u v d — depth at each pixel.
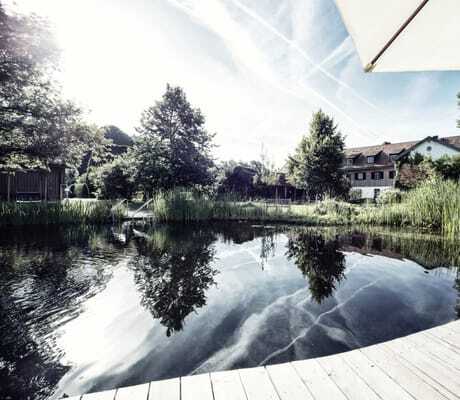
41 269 4.18
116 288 3.41
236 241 6.96
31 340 2.22
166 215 11.10
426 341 2.01
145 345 2.17
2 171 11.34
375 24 1.81
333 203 12.77
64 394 1.64
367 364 1.74
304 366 1.73
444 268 4.48
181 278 3.86
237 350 2.09
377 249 5.97
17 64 9.48
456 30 1.83
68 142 11.16
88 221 10.19
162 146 16.09
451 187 8.51
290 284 3.67
